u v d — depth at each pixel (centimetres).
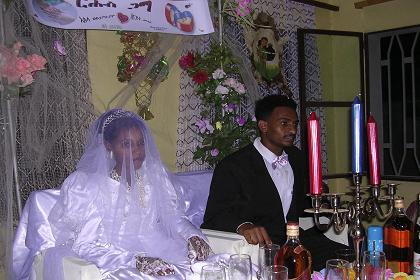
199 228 284
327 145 494
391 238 190
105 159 251
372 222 376
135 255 238
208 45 368
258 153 291
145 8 317
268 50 418
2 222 270
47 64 299
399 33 455
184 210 284
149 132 261
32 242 251
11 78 270
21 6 292
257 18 409
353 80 484
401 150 467
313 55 468
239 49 392
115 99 345
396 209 191
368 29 471
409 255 188
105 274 225
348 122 493
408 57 456
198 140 370
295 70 446
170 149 373
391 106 470
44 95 298
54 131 304
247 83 383
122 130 249
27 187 302
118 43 349
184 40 352
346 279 158
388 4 455
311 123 157
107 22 309
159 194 258
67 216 243
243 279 168
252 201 282
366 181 463
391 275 175
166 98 369
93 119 318
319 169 158
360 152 163
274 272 150
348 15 482
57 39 306
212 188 288
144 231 251
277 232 282
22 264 265
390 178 462
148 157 257
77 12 299
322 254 268
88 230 241
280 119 283
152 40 342
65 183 249
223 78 353
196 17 332
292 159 306
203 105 365
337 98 497
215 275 153
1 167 274
